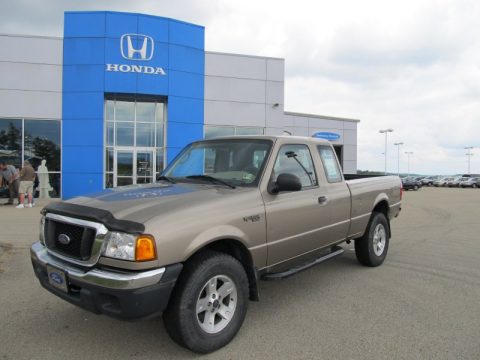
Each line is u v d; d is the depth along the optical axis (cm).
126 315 296
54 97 1714
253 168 421
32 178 1421
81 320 411
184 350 347
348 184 552
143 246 299
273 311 441
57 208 356
